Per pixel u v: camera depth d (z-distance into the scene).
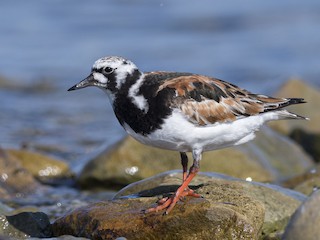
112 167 15.08
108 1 34.19
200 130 10.05
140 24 31.30
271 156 16.16
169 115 9.90
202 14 32.22
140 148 15.13
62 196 14.70
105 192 15.00
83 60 27.16
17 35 29.70
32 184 15.11
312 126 18.38
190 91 10.05
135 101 10.04
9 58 27.22
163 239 9.70
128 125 10.22
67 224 10.32
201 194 10.52
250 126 10.47
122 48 28.34
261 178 14.91
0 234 10.40
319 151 17.72
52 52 27.98
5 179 14.87
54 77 25.55
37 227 10.79
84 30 30.53
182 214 9.77
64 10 32.88
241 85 24.48
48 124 20.92
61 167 16.27
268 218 11.09
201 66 26.39
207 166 14.78
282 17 31.84
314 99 19.20
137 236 9.72
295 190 13.20
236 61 26.97
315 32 30.09
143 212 9.96
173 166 14.91
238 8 33.00
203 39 29.61
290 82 19.70
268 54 27.69
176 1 34.22
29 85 24.72
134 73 10.17
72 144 19.16
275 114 10.66
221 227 9.64
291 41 29.20
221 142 10.40
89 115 21.95
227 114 10.20
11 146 18.48
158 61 26.92
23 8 32.91
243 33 30.41
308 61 26.92
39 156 16.34
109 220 9.94
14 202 14.06
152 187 11.30
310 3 33.69
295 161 16.31
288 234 8.98
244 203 10.11
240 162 14.95
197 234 9.65
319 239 8.69
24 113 21.91
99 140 19.58
